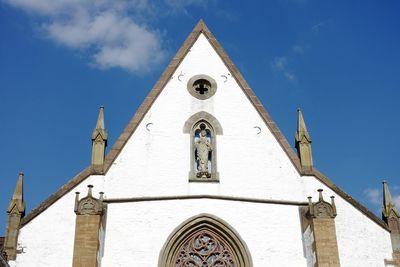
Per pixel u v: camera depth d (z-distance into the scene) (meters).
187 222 36.62
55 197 36.69
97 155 38.47
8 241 35.16
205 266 36.06
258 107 41.16
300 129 40.66
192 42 43.56
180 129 40.00
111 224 36.41
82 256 33.84
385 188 39.19
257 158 39.38
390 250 37.00
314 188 38.50
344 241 37.00
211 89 41.69
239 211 37.34
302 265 35.91
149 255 35.69
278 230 36.94
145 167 38.44
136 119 40.03
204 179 38.25
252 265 35.84
